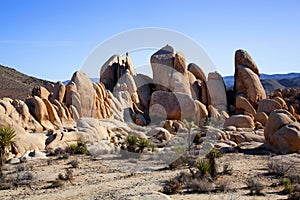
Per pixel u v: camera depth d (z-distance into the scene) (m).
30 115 27.45
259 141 26.59
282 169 15.83
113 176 15.86
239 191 12.93
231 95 42.97
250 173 16.14
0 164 17.41
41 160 20.22
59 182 14.35
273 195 12.35
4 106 26.31
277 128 24.00
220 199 11.71
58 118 29.11
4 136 18.19
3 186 14.24
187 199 11.73
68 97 30.81
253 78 41.28
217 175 15.37
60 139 24.03
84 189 13.62
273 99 38.66
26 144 22.48
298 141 22.53
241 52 43.44
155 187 13.55
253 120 34.62
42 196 12.77
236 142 26.70
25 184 14.73
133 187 13.65
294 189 12.81
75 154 22.02
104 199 11.92
